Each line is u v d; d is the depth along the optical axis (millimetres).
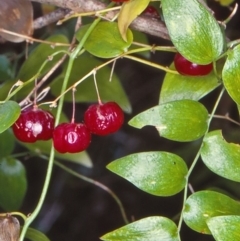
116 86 312
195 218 251
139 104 406
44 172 407
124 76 404
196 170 374
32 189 408
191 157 370
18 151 375
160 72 403
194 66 261
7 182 312
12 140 312
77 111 397
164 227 250
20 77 310
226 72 248
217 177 371
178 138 253
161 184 251
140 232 250
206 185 372
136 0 254
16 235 258
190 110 254
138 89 406
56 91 313
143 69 403
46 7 325
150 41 362
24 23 289
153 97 405
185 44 247
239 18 355
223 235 242
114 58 269
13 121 247
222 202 251
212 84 268
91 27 265
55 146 258
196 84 269
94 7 270
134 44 287
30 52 332
